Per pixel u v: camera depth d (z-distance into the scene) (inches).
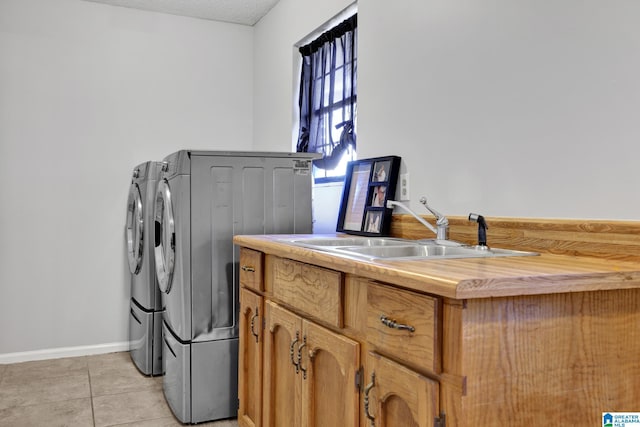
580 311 42.4
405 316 43.6
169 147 150.1
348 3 105.8
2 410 100.4
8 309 132.9
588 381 42.7
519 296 39.9
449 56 76.7
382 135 94.0
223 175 97.5
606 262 49.7
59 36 137.9
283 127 138.3
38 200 135.7
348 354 53.2
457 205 75.2
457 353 38.2
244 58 159.3
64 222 138.4
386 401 47.6
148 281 121.2
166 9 146.8
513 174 65.5
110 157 143.2
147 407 102.9
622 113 52.2
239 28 158.9
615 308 44.2
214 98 155.5
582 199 56.5
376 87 95.7
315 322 62.1
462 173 74.2
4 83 132.3
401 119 88.3
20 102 134.0
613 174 53.2
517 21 64.7
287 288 69.2
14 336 133.4
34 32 135.5
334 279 56.6
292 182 103.0
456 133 75.3
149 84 147.9
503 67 66.8
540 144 61.6
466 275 39.4
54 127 137.3
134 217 132.6
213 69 155.4
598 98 54.7
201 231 95.5
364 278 51.8
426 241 74.0
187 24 152.5
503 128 67.0
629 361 44.7
